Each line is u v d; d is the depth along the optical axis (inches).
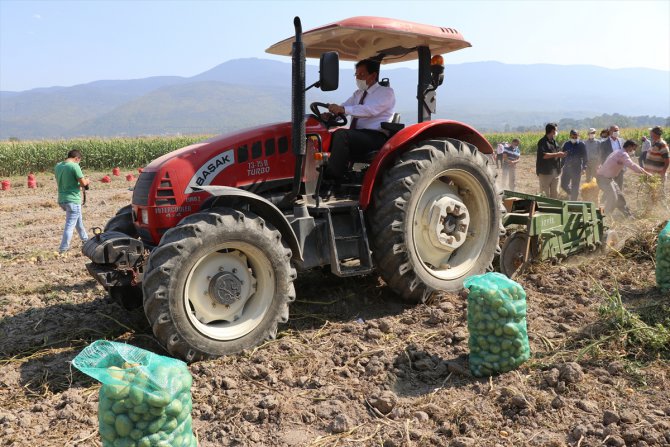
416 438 119.7
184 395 99.3
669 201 409.7
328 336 176.9
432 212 198.7
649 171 407.8
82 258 305.9
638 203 390.3
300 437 122.2
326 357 160.9
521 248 228.4
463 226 205.3
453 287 204.5
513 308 144.5
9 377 153.2
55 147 962.7
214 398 137.8
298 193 184.7
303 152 178.5
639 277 215.5
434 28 203.9
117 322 189.8
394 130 206.5
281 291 169.9
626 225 307.1
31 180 708.7
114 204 524.7
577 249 245.9
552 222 232.5
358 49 223.1
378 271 198.2
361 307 201.6
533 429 121.1
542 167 404.2
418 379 148.3
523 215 229.3
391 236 189.3
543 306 195.0
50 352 170.6
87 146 986.1
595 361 148.9
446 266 209.6
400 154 200.1
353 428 125.0
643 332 156.3
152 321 151.9
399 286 195.9
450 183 213.5
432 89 219.8
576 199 415.5
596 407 127.3
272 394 140.3
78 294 228.4
